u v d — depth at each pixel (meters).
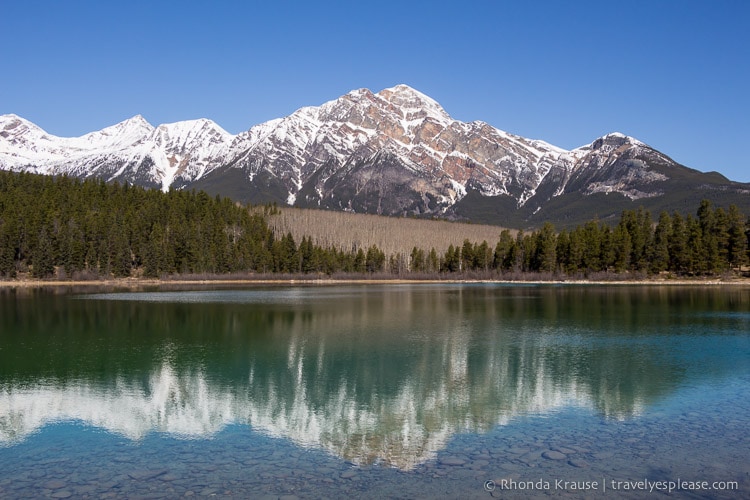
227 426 31.12
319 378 42.66
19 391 38.78
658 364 47.62
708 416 32.44
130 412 33.84
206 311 91.12
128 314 86.00
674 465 25.19
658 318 81.69
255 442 28.52
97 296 122.75
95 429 30.61
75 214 196.62
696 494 22.41
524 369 45.78
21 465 25.47
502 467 25.08
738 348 55.50
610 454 26.55
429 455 26.61
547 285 182.12
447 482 23.53
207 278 193.75
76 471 24.73
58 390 39.09
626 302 110.19
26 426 31.12
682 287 159.88
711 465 25.17
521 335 64.50
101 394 38.03
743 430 29.83
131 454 26.84
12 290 141.88
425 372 44.78
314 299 118.56
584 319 80.75
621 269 189.00
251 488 22.94
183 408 34.69
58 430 30.44
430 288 167.25
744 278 177.38
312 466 25.31
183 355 51.94
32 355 51.88
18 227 173.12
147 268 184.62
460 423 31.56
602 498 22.11
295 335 64.38
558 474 24.30
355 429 30.56
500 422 31.67
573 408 34.44
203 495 22.30
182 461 25.92
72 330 68.19
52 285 166.50
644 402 35.62
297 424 31.48
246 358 50.50
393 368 46.25
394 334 65.25
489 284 194.50
